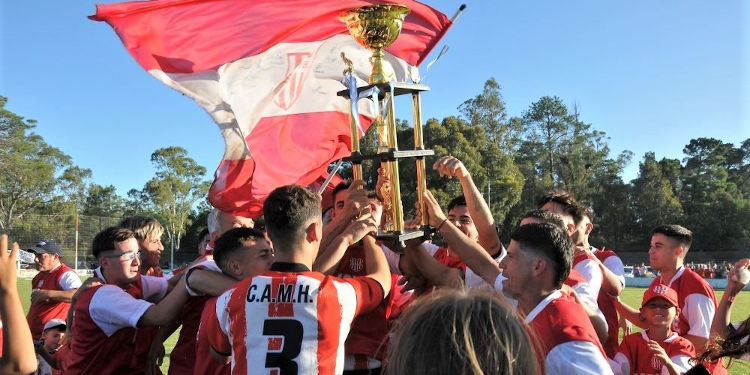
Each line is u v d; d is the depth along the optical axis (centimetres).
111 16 339
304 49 396
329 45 405
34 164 7262
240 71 378
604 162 7688
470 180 367
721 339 353
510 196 4500
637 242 5806
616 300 552
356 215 328
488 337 145
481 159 4228
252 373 248
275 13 377
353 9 324
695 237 5522
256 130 386
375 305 289
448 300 156
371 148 1512
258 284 262
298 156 400
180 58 357
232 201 380
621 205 5906
